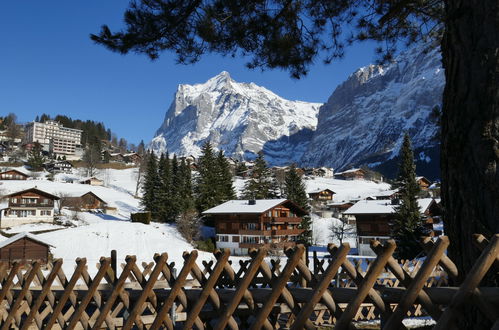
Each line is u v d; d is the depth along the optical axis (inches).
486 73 147.3
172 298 155.4
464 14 158.9
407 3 307.4
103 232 1871.3
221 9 326.3
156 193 2827.3
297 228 2448.3
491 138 142.3
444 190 163.8
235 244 2203.5
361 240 2220.7
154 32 336.8
